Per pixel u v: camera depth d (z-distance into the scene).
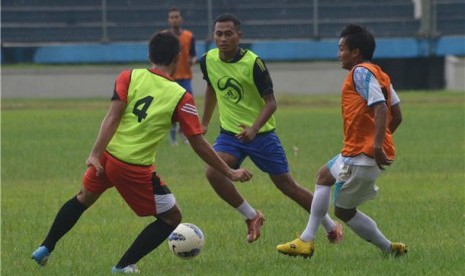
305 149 49.78
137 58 103.38
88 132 61.66
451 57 103.50
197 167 42.62
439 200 31.92
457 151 48.25
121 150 19.48
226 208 30.69
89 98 97.19
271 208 30.56
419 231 25.66
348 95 20.64
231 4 108.88
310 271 20.03
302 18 108.69
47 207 31.69
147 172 19.61
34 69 99.19
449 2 105.50
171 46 19.84
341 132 59.44
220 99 24.23
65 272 20.42
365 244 23.80
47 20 108.75
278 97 94.31
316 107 83.19
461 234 25.14
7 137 58.47
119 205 31.75
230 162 23.94
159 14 109.00
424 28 103.19
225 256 22.47
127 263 20.14
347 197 21.09
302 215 28.97
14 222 28.41
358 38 20.84
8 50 103.94
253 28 107.75
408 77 103.50
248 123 24.02
